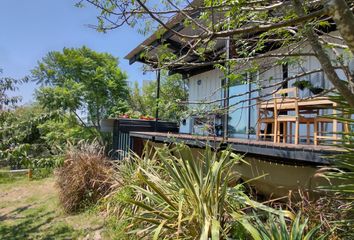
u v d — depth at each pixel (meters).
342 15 0.94
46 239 3.74
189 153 3.09
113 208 4.27
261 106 4.72
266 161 3.64
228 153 2.87
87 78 11.35
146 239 3.02
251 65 2.92
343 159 1.90
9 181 7.62
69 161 5.54
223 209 2.52
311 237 2.10
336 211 2.28
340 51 2.99
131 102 12.89
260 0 1.80
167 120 9.34
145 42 4.43
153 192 3.19
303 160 2.83
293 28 2.44
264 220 2.56
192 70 9.34
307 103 3.67
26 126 5.28
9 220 4.59
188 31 3.89
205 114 3.31
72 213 4.81
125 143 8.70
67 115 10.13
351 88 1.40
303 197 2.63
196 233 2.42
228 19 2.23
